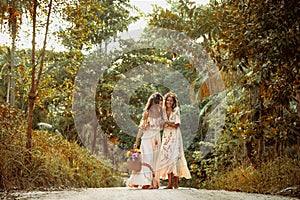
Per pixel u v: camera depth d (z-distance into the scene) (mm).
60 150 11203
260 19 8828
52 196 6305
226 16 10312
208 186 12609
